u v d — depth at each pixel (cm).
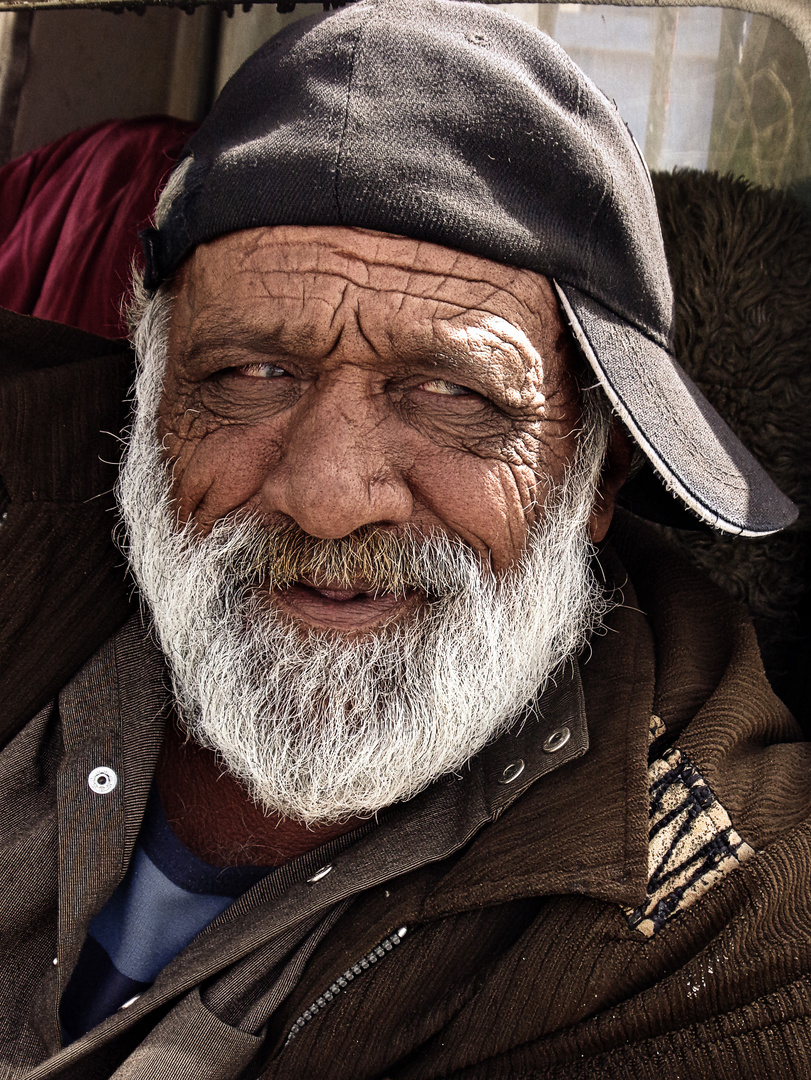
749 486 113
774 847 100
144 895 117
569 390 112
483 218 99
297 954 105
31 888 111
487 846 105
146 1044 102
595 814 103
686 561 130
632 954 97
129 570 125
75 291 164
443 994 102
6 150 176
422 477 104
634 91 149
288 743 106
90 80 173
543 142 102
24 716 120
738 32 144
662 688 115
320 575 104
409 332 99
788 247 137
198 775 119
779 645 145
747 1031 92
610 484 126
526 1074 97
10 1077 107
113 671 121
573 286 106
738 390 139
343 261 98
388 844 108
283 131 101
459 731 108
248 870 117
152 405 118
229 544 108
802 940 94
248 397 107
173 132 168
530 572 111
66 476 124
